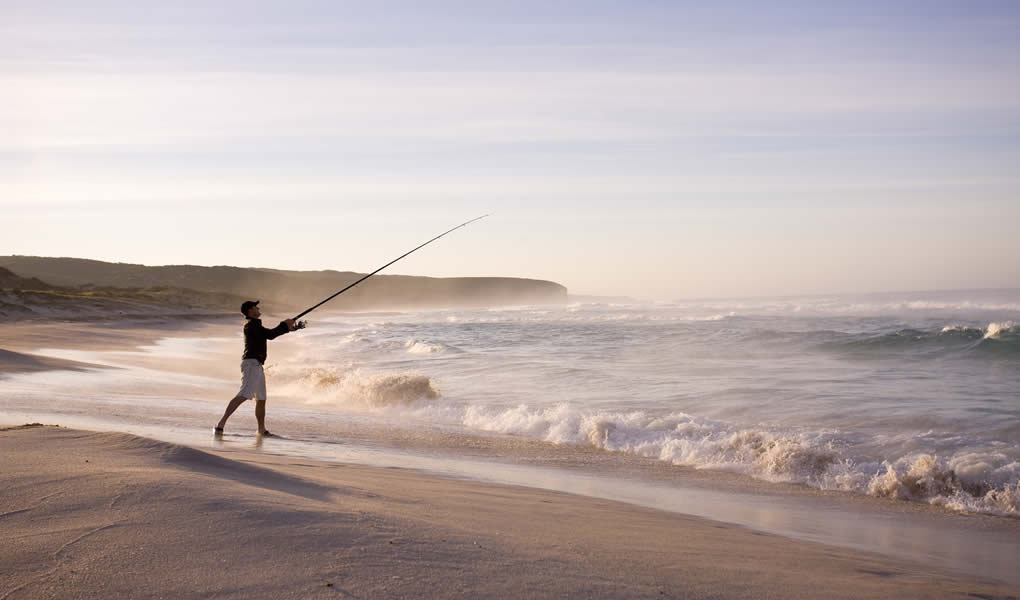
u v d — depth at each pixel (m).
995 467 6.29
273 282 138.62
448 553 3.10
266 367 17.33
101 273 128.50
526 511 4.61
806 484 6.50
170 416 9.33
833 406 10.09
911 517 5.43
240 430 8.66
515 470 6.94
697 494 6.10
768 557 3.89
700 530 4.61
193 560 2.75
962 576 3.94
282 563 2.78
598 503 5.39
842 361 16.53
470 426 9.68
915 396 10.88
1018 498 5.62
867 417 9.18
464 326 42.72
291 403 12.13
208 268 138.75
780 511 5.55
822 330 24.55
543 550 3.36
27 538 2.92
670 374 14.68
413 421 10.09
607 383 13.55
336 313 101.81
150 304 62.22
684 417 9.02
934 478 6.07
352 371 16.08
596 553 3.44
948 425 8.53
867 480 6.36
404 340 29.94
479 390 13.14
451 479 6.12
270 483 4.39
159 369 17.03
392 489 4.90
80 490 3.59
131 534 3.00
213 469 4.57
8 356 15.11
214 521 3.21
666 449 7.80
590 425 8.72
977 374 13.59
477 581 2.78
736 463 7.21
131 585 2.49
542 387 13.34
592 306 74.94
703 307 52.88
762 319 33.19
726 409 10.20
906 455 6.98
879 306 39.91
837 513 5.52
